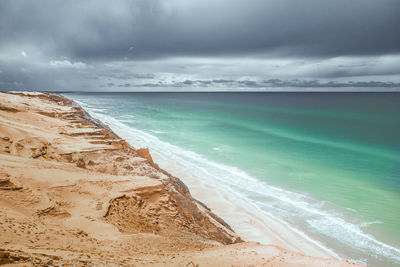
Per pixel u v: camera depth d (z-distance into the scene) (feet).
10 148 63.87
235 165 121.90
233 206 79.00
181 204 57.16
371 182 103.24
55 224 34.37
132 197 49.39
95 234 34.86
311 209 78.23
